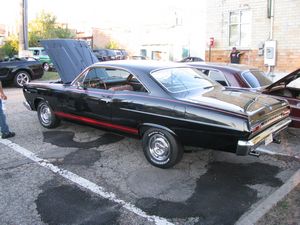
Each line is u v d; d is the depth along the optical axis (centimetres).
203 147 478
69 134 695
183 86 539
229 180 484
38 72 1486
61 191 451
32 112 903
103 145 630
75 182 477
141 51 4241
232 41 1409
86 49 821
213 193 446
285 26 1247
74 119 661
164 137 507
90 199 430
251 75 730
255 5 1310
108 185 469
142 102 521
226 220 384
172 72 563
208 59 1481
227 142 452
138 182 478
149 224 376
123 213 398
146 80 533
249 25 1351
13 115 870
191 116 473
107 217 390
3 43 2678
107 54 2914
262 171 514
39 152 595
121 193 446
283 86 687
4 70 1378
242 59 1374
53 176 497
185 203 421
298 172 495
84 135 688
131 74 556
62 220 384
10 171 514
